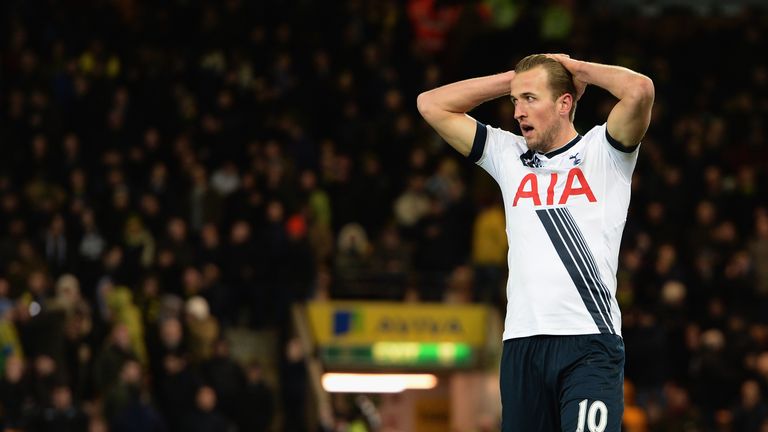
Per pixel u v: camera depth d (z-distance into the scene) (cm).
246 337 4875
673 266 4959
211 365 4316
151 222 4853
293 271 4866
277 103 5712
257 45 5825
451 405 5525
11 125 5178
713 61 6506
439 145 5828
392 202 5550
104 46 5728
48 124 5172
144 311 4400
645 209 5444
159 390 4284
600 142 1463
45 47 5653
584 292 1431
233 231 4869
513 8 6353
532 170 1479
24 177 5125
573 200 1453
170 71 5653
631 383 4631
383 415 5550
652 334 4578
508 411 1458
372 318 5031
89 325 4297
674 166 5650
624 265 4950
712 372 4578
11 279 4441
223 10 5894
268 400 4338
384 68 5894
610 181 1458
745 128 6100
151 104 5469
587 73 1456
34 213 4803
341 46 5988
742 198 5525
